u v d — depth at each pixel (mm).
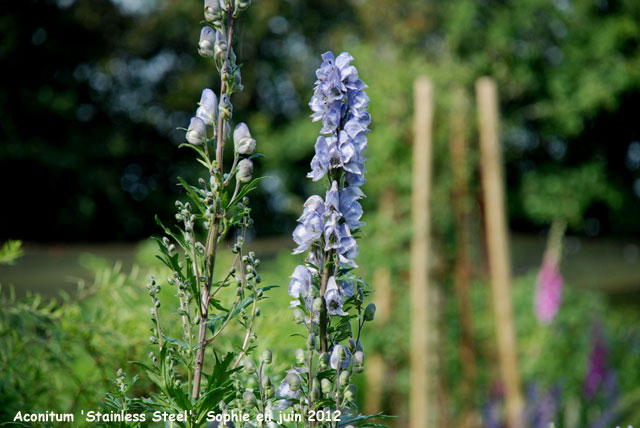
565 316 6953
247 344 1363
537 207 16484
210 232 1334
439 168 5848
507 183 16672
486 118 5078
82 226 17875
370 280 5480
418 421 4617
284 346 2252
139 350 2158
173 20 20094
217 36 1332
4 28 17375
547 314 6457
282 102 21234
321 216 1303
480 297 5953
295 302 1303
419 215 4754
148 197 19484
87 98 19734
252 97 20125
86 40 19047
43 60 18469
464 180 5719
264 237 16078
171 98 19703
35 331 2213
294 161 15875
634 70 15875
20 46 17984
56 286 3639
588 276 11406
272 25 20719
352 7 20953
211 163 1326
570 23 15898
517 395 4871
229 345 2084
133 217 18922
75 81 19125
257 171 15289
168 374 1280
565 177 17062
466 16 15430
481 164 5277
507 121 15500
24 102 17734
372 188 5879
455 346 5906
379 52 6848
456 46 15867
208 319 1371
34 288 3566
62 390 2139
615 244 15125
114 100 20344
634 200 18812
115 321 2223
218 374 1276
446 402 5438
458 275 5684
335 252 1305
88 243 18297
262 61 20797
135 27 20188
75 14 18594
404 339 5449
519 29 15758
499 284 4961
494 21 15938
